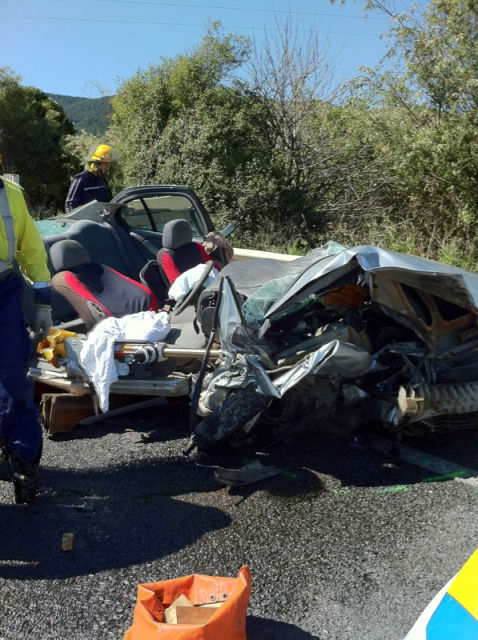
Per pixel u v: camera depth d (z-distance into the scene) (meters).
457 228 12.23
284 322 4.00
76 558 3.17
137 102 15.94
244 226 14.62
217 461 4.19
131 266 6.59
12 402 3.45
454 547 3.20
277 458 4.22
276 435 4.29
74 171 23.67
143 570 3.07
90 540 3.32
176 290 5.40
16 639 2.63
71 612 2.78
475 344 4.08
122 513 3.58
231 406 3.89
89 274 5.43
